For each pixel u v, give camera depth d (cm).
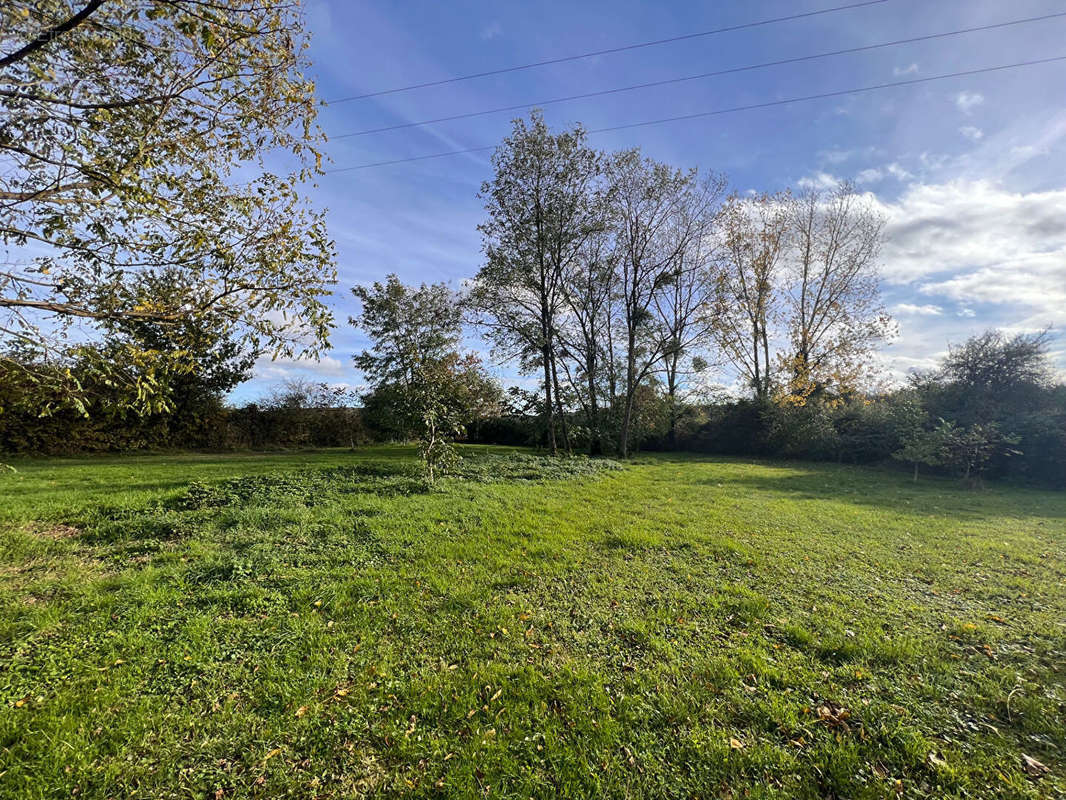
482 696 304
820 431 2028
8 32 300
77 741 252
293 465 1414
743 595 471
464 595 454
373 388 2180
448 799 224
